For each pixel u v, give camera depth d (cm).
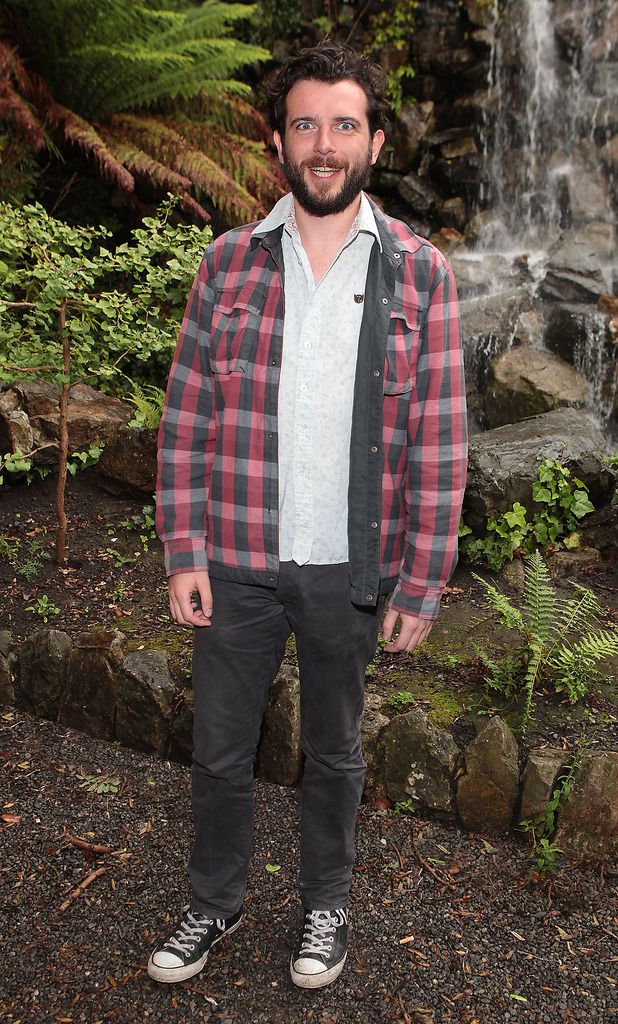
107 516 391
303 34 852
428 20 831
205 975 207
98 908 225
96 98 672
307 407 175
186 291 399
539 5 798
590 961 210
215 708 190
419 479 177
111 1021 195
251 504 179
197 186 661
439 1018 196
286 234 176
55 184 707
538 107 803
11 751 281
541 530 368
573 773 240
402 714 266
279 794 264
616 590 349
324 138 162
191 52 676
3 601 333
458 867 237
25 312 491
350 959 211
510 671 284
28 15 658
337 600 183
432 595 181
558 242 739
